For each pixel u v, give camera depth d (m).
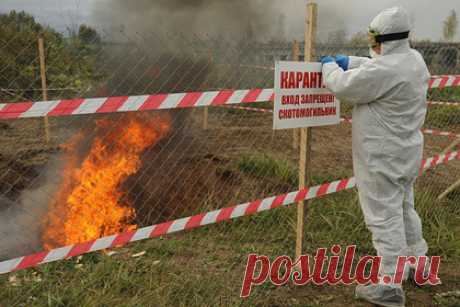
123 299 3.11
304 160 3.35
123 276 3.34
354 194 5.26
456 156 4.93
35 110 2.14
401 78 2.88
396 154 3.02
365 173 3.12
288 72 2.97
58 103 2.19
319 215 4.77
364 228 4.51
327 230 4.53
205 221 2.94
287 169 5.92
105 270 3.44
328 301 3.29
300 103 3.11
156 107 2.52
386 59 2.89
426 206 4.99
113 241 2.57
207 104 2.72
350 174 6.39
